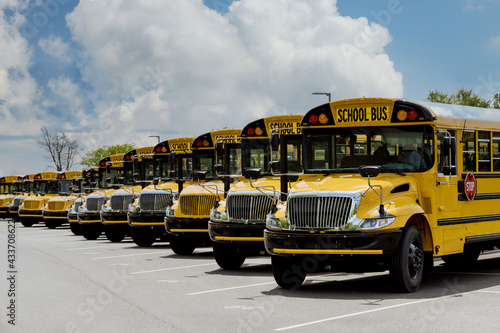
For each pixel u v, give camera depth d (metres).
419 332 7.14
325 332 7.20
